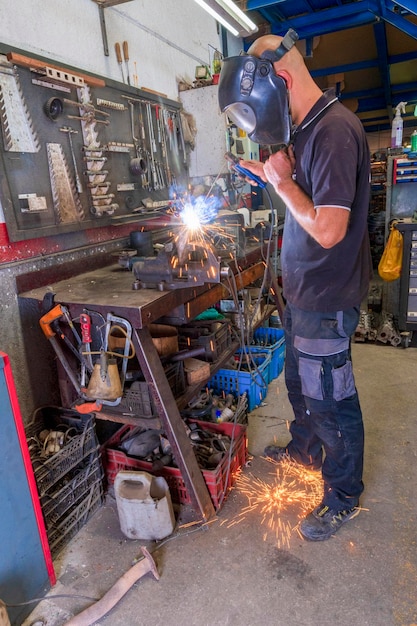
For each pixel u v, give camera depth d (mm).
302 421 1898
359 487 1618
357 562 1467
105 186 2131
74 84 1894
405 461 1968
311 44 4992
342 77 6750
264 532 1621
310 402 1540
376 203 6262
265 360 2680
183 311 1719
